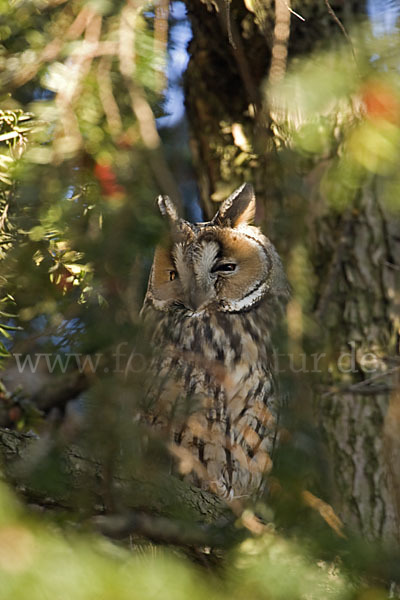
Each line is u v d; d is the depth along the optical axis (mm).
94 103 7328
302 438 6910
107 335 5262
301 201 8758
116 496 4352
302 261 9297
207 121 10508
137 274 6312
